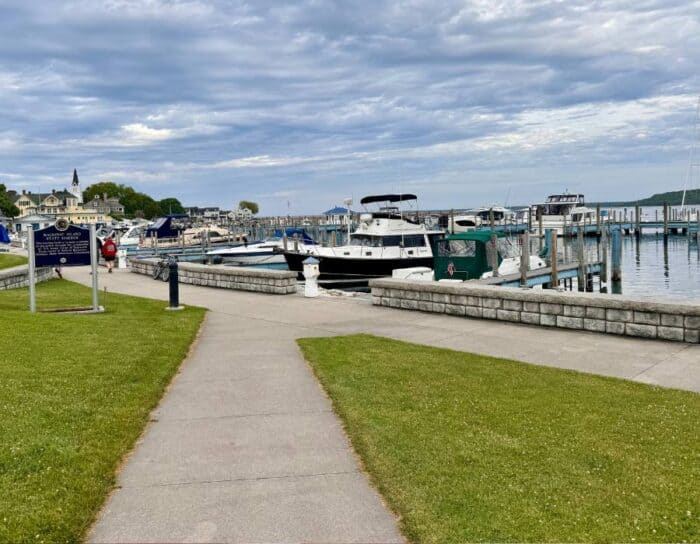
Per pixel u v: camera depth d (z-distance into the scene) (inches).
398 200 1350.9
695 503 188.9
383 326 530.9
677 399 296.7
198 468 226.5
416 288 604.4
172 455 239.9
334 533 177.6
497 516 182.5
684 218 3189.0
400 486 203.8
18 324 499.8
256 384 343.6
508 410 281.6
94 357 393.4
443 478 209.0
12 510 188.4
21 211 6343.5
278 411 293.7
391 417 273.6
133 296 797.9
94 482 211.2
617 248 1521.9
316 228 2561.5
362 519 185.6
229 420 281.6
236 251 1599.4
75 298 768.3
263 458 235.0
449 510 186.9
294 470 223.0
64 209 6540.4
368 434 252.1
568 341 444.8
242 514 189.9
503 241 1194.6
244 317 603.8
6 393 302.8
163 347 438.0
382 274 1219.9
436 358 397.1
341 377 347.9
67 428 260.1
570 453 229.3
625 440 241.8
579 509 186.1
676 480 205.2
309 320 574.9
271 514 189.5
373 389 321.1
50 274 1100.5
